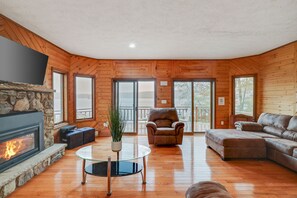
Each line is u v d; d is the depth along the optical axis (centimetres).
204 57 632
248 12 301
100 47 504
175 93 683
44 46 439
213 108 671
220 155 423
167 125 569
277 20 332
